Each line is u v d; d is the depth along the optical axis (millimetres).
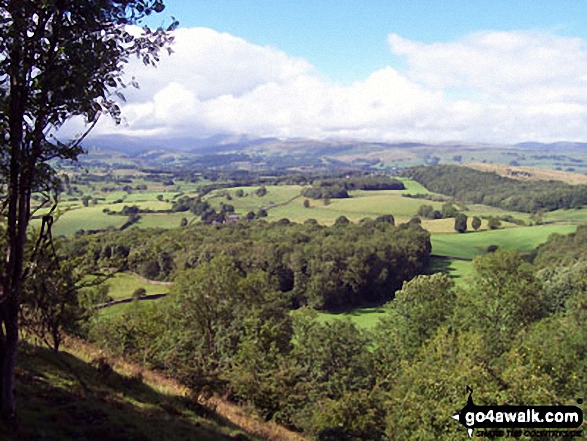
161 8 7492
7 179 7582
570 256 76438
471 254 98000
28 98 7199
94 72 7254
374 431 21906
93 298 20203
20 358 12383
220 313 33531
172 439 10438
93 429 9383
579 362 18828
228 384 19641
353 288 74438
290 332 38938
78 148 7699
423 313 36688
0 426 7754
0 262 8273
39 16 7008
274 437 14891
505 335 27422
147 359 20266
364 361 37188
